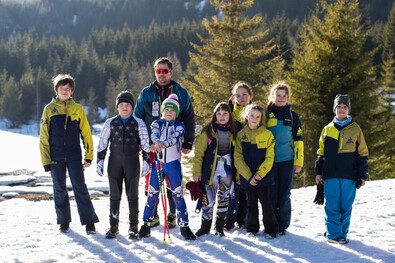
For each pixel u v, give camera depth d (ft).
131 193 18.49
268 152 17.89
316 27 61.05
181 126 18.12
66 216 19.39
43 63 336.90
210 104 59.36
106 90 281.33
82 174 19.19
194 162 18.19
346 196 17.65
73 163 19.04
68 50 343.67
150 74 278.46
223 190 18.33
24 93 267.39
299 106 57.57
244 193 19.83
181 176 18.44
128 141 18.17
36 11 629.92
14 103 254.06
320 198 18.38
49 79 284.20
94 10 600.39
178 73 247.29
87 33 567.59
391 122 57.93
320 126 56.08
